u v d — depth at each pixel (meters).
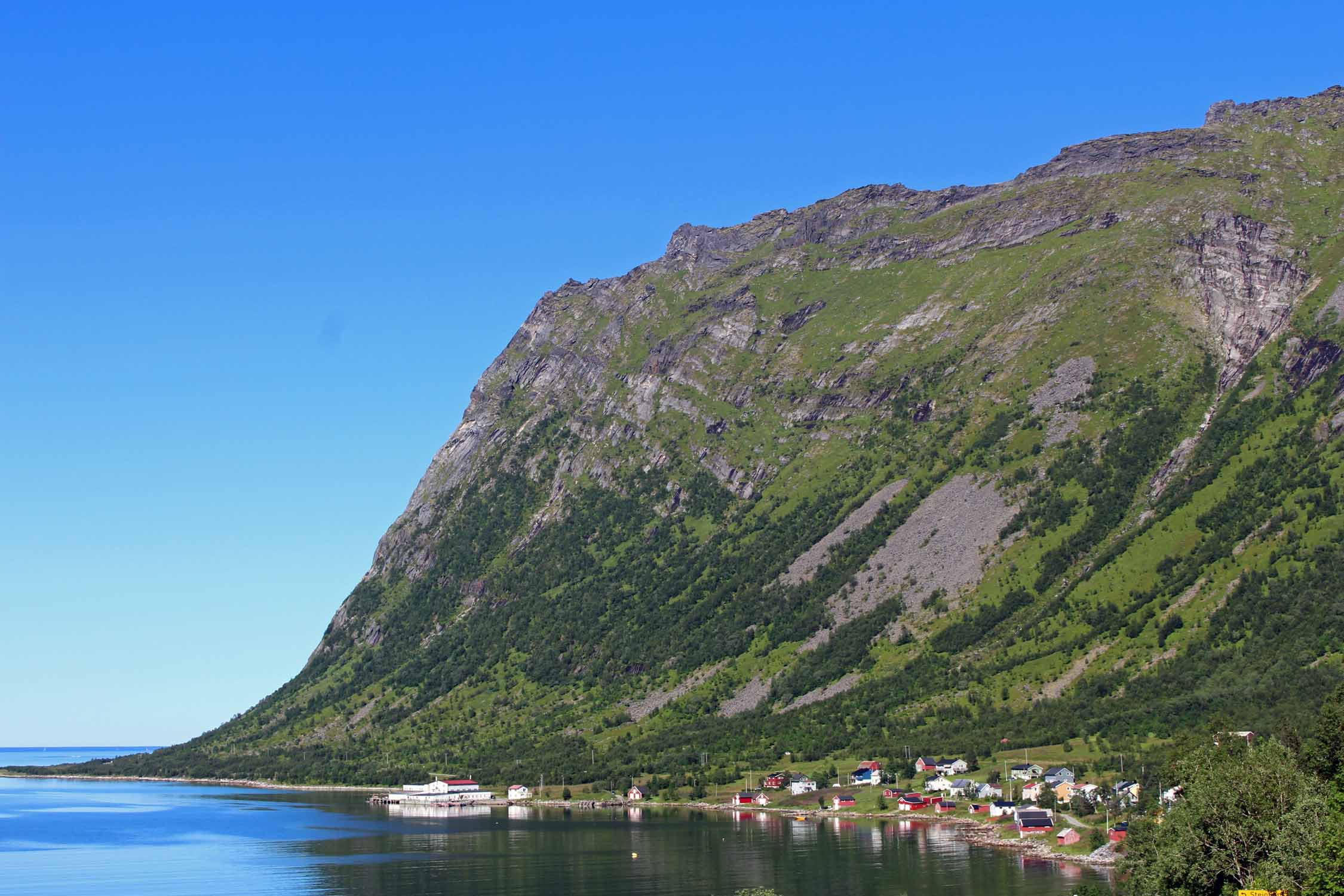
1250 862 182.50
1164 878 189.62
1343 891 150.50
